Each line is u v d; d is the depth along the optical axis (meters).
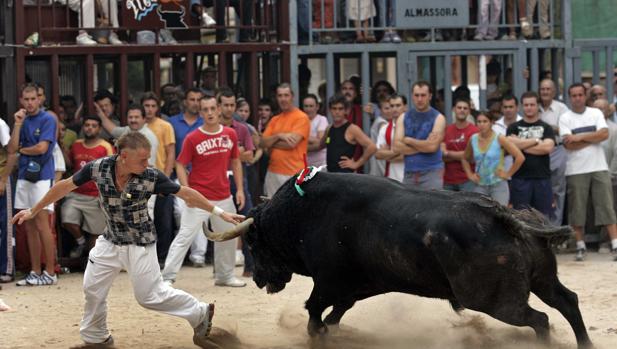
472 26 23.38
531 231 11.38
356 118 23.02
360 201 12.61
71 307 16.75
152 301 12.87
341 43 23.36
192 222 17.98
